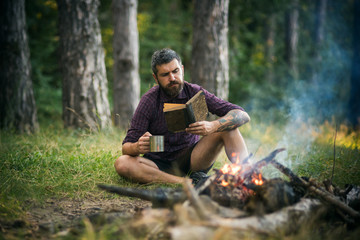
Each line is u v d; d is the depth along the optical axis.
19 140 5.00
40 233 2.23
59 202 2.90
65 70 5.92
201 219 1.88
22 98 5.85
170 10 15.05
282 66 13.94
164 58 3.03
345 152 4.18
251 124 6.51
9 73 5.79
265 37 15.13
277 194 2.10
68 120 5.90
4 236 2.09
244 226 1.86
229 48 13.60
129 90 7.34
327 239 2.05
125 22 7.21
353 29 8.36
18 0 5.84
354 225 2.22
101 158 3.98
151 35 13.91
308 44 15.41
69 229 2.18
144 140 3.00
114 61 7.39
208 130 2.89
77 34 5.84
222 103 3.33
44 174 3.47
